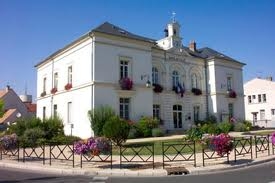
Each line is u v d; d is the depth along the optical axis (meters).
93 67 24.83
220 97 35.38
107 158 13.74
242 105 38.31
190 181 9.08
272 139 14.34
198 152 15.37
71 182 9.31
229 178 9.34
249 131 32.41
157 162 12.63
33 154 16.30
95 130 22.44
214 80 35.19
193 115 33.88
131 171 10.83
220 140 12.19
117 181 9.45
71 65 28.34
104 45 25.72
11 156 15.59
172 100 31.89
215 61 35.50
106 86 25.28
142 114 27.34
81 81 26.45
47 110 32.41
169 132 30.02
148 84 28.02
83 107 25.67
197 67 35.19
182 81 33.44
